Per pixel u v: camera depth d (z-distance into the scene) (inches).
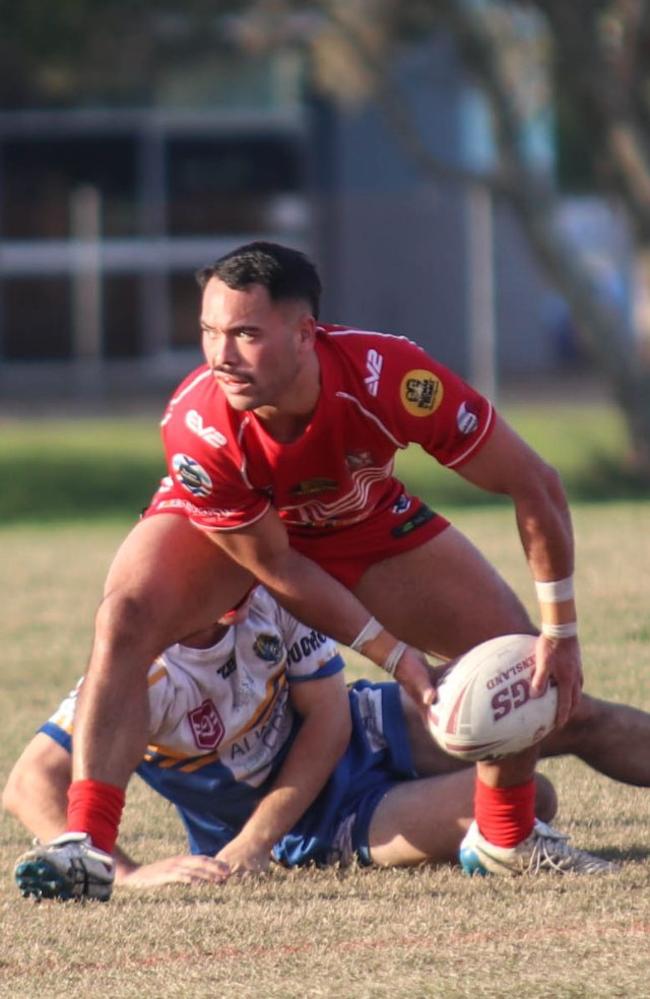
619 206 2394.2
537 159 3169.3
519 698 470.0
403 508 525.7
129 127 3838.6
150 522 508.4
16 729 743.1
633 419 2294.5
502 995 375.6
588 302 2287.2
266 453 469.7
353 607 492.7
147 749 520.7
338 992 383.2
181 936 437.1
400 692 551.5
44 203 3880.4
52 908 470.0
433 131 3924.7
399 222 4050.2
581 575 971.9
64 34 2229.3
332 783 535.8
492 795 493.0
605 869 497.4
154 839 585.0
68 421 2878.9
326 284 4033.0
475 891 479.8
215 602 506.9
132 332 3946.9
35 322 3909.9
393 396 463.2
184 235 3939.5
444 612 527.2
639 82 2182.6
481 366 4111.7
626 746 534.9
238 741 527.5
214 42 2413.9
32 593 1097.4
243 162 3941.9
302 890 492.4
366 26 2354.8
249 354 442.3
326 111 3946.9
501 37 2554.1
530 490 476.1
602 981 382.6
